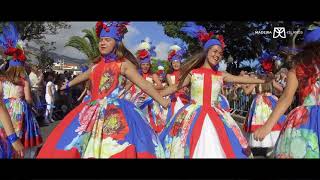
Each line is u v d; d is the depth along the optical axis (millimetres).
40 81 12062
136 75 4512
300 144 3822
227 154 4770
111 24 4484
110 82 4473
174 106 8367
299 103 4066
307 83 3922
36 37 21391
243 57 22453
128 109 4375
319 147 3760
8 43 7012
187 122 5074
